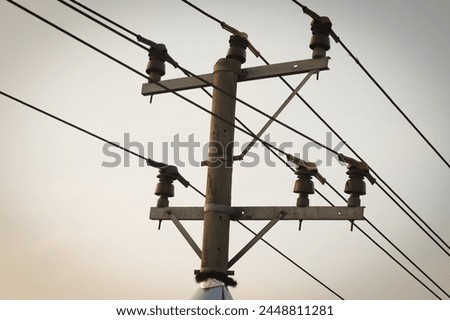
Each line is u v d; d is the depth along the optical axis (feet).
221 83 46.21
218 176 45.09
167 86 48.32
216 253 44.11
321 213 46.06
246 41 46.93
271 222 45.83
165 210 48.29
